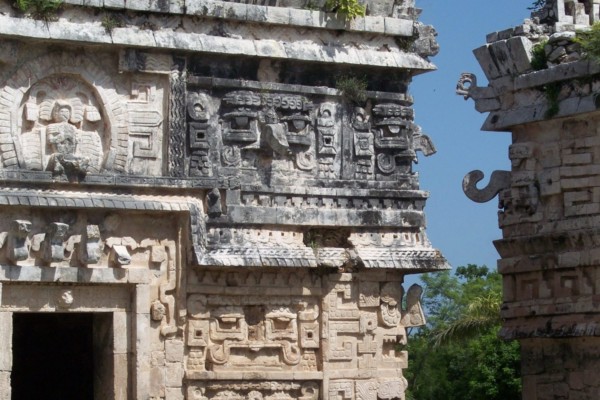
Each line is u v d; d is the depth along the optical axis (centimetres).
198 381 2348
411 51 2555
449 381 4978
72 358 2714
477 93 2677
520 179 2594
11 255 2214
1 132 2220
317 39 2478
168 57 2353
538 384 2564
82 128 2298
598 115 2472
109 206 2269
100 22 2298
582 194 2500
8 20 2214
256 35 2428
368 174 2505
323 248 2453
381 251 2480
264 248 2384
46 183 2241
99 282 2280
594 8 2648
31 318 2727
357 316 2472
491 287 5544
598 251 2442
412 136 2542
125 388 2308
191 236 2323
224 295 2377
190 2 2356
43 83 2273
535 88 2570
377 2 2534
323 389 2425
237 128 2403
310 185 2452
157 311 2320
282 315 2416
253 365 2398
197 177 2353
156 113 2348
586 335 2444
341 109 2497
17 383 2730
